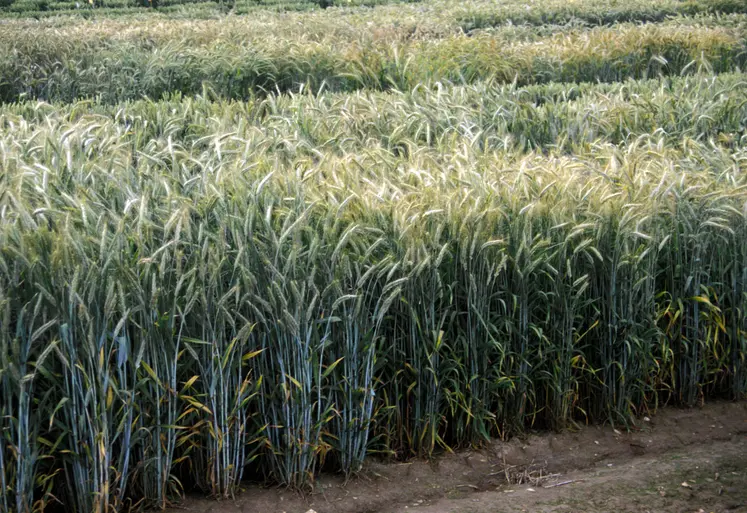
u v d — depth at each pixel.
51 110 7.34
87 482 3.16
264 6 24.23
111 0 25.34
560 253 4.01
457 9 18.47
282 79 9.96
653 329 4.19
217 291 3.40
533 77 10.60
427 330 3.74
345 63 9.96
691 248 4.41
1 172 3.81
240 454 3.58
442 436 4.04
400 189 4.11
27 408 2.97
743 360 4.52
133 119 6.89
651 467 3.86
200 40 12.89
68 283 3.00
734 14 15.52
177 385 3.48
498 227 3.94
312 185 4.02
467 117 6.93
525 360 3.98
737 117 7.14
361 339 3.61
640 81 9.02
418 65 9.95
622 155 5.24
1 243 2.97
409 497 3.63
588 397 4.30
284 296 3.45
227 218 3.52
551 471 3.91
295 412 3.50
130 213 3.58
